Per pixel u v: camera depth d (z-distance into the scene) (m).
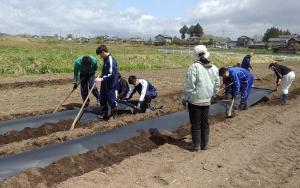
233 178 6.82
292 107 14.13
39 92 15.87
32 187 6.12
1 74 21.86
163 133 9.46
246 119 11.53
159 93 16.34
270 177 6.98
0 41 56.91
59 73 24.25
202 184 6.51
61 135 8.65
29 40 72.19
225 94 14.30
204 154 8.03
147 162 7.46
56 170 6.79
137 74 25.30
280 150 8.62
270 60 52.56
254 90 17.30
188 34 141.38
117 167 7.11
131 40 128.75
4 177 6.48
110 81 10.08
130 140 8.65
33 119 10.24
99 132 9.18
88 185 6.23
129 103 11.30
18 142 8.48
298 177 7.00
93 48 50.81
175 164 7.36
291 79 14.64
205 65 7.86
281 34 128.50
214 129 10.06
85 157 7.46
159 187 6.30
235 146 8.70
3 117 10.42
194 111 8.05
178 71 28.83
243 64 18.14
